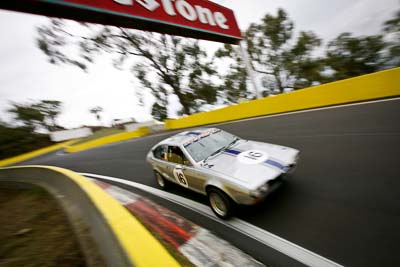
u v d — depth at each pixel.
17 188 8.12
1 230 4.77
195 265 2.67
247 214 3.59
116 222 2.16
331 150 4.95
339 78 25.16
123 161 10.32
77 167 12.17
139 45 23.44
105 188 6.85
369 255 2.32
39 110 52.97
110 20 8.66
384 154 4.06
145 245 1.71
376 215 2.79
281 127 7.91
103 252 2.37
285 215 3.30
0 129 39.47
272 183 3.27
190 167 4.07
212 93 28.67
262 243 2.90
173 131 15.66
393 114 5.55
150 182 6.38
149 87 26.70
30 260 3.21
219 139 4.61
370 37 22.77
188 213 4.12
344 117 6.64
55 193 5.71
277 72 28.59
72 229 3.63
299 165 4.75
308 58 26.20
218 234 3.32
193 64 26.28
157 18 9.78
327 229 2.82
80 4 7.28
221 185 3.39
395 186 3.17
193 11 11.68
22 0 6.20
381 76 6.88
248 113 11.56
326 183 3.79
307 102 9.03
